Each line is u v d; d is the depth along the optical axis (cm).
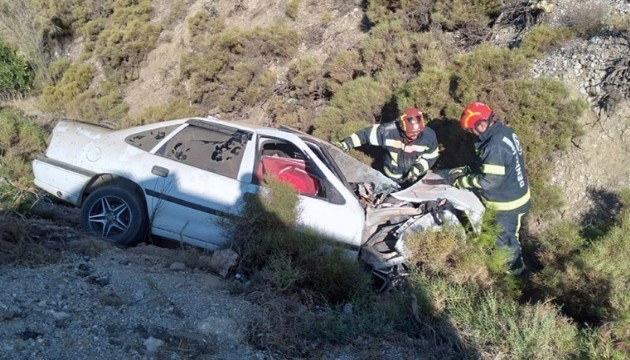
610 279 587
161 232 642
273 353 455
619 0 934
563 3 1000
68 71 1786
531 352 470
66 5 1986
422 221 640
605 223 721
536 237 778
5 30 2009
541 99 823
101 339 425
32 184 769
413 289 545
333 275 569
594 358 475
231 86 1337
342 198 643
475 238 637
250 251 591
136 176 643
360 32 1305
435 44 1045
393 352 478
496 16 1088
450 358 476
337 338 489
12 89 1859
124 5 1889
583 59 880
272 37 1351
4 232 565
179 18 1722
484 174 669
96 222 647
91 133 678
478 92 870
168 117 1393
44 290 480
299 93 1219
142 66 1695
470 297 550
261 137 657
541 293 641
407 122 743
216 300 510
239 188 631
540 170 812
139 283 522
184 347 437
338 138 949
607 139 809
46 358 390
